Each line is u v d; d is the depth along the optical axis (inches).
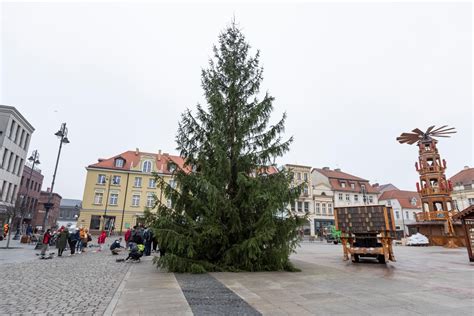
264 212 367.6
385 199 2559.1
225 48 503.2
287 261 391.2
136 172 1865.2
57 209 2888.8
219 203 379.2
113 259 553.3
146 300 225.5
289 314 188.9
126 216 1790.1
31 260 518.3
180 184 409.4
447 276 350.6
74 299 231.1
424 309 199.3
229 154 442.0
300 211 2026.3
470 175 2097.7
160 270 395.5
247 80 489.7
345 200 2194.9
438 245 1210.6
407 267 441.1
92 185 1787.6
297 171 2117.4
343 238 548.1
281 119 442.6
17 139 1536.7
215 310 198.1
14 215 1072.2
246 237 393.7
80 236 719.1
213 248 399.2
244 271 377.1
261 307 205.8
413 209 2411.4
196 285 286.2
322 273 369.7
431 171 1323.8
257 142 444.1
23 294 249.6
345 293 251.3
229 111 463.5
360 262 513.3
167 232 351.9
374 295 243.8
